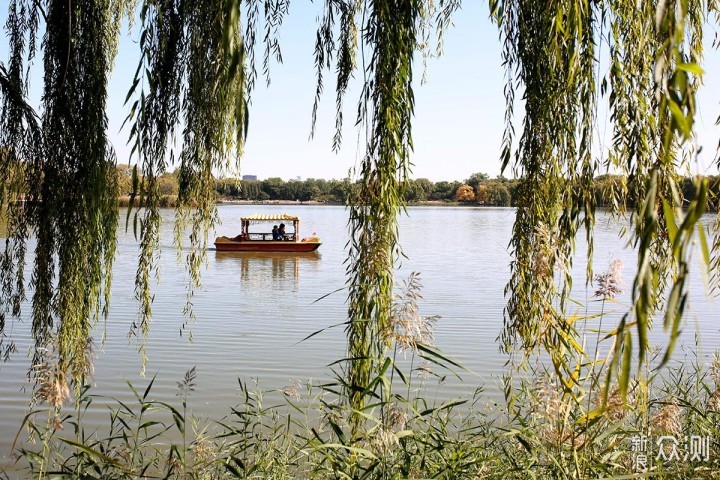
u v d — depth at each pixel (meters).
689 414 4.36
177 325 14.91
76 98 4.29
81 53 4.32
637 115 3.15
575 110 3.25
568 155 3.26
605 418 3.51
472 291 21.23
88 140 4.28
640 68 3.18
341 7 4.30
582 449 3.44
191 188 3.79
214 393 9.45
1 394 8.63
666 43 1.46
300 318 16.52
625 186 3.28
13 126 4.36
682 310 1.31
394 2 3.45
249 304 18.86
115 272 25.55
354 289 3.50
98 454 3.61
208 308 17.83
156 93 3.71
